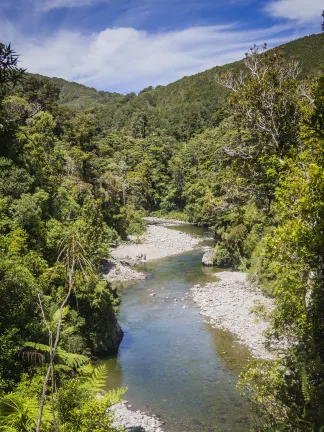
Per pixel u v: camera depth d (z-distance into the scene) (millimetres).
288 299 10547
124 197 71688
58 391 6277
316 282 9750
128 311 28922
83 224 27688
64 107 69438
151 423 14680
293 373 8531
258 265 31766
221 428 14227
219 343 22406
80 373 7934
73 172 51375
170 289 34500
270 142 15859
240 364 19594
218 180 18734
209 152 78500
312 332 8172
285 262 10781
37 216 24359
